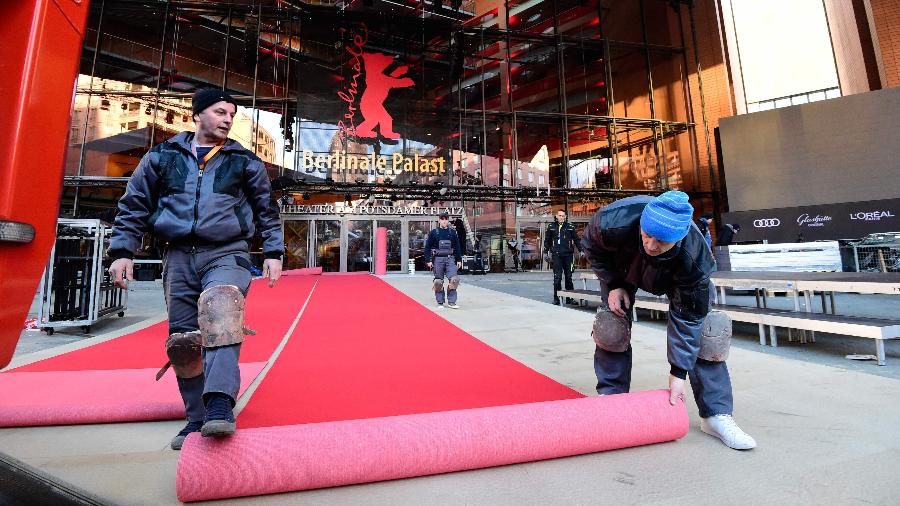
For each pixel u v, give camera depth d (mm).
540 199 15820
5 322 867
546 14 18000
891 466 1283
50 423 1637
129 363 2637
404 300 6211
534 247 16781
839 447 1427
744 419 1692
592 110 18125
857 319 3029
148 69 15039
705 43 15195
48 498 982
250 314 4762
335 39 13844
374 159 13477
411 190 13945
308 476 1108
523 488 1164
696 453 1396
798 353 3182
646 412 1411
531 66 17891
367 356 2807
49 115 979
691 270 1331
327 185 13117
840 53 12078
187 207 1379
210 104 1466
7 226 847
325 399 1893
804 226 11477
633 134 16516
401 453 1176
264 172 1558
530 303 5938
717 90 14805
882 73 11203
